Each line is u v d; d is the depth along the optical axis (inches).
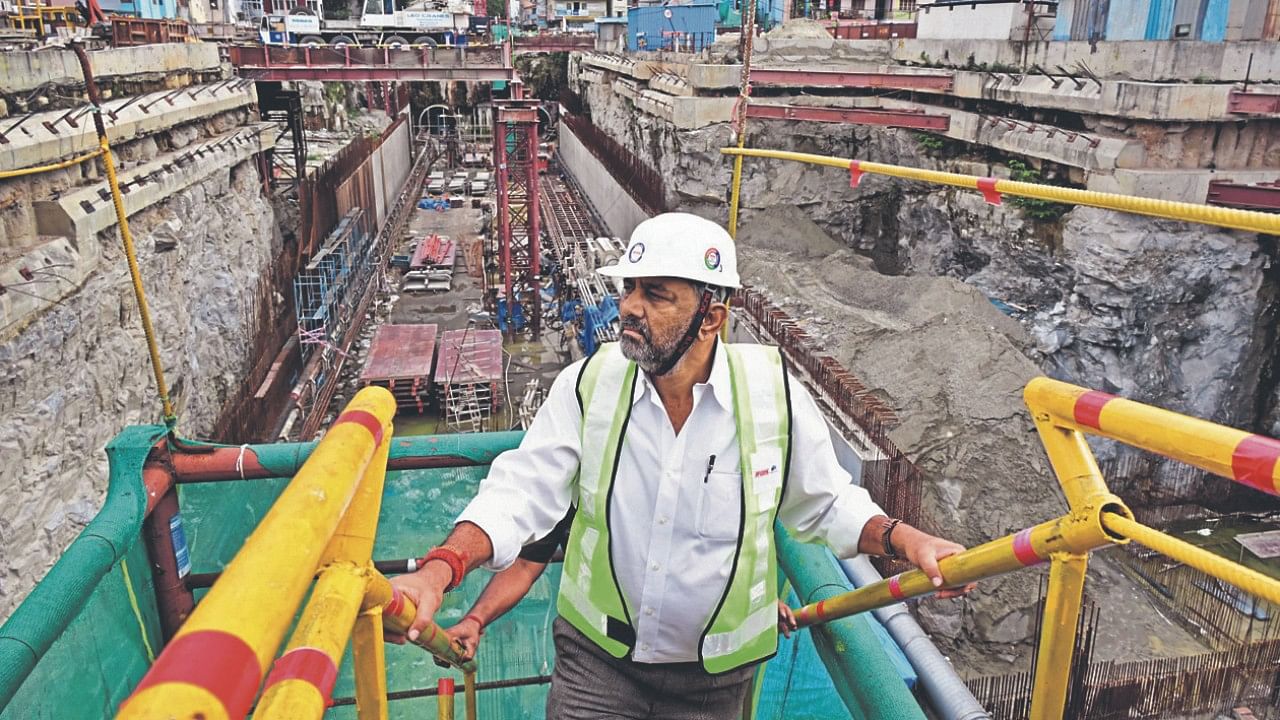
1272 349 711.1
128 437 121.7
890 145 960.3
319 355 1019.9
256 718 38.9
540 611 149.6
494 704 147.8
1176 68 654.5
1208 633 563.8
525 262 1268.5
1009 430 604.4
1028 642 541.3
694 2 1315.2
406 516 148.6
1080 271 711.1
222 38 1242.0
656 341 78.2
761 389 83.3
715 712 90.1
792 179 1021.2
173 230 649.6
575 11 2970.0
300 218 1074.7
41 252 464.1
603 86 1718.8
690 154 1045.8
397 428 922.7
